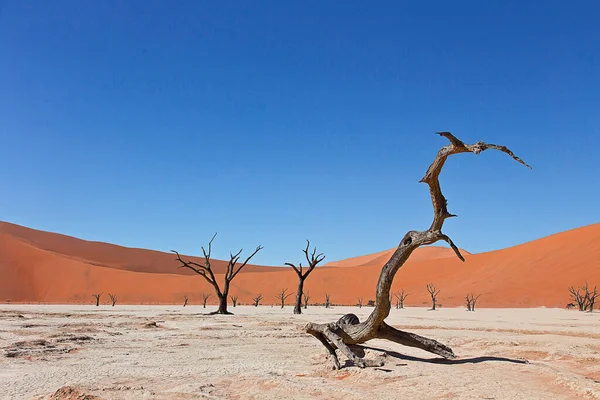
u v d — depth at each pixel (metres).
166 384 11.15
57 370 13.09
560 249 108.44
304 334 24.14
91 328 25.70
